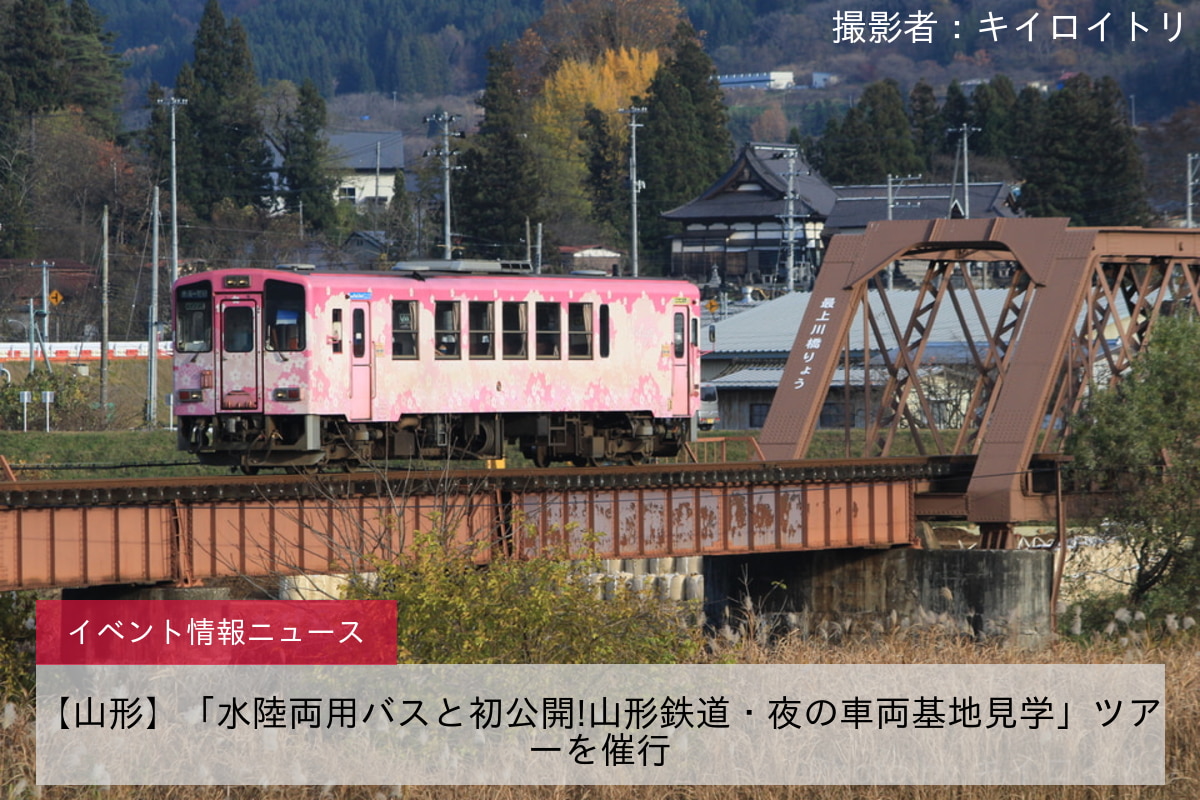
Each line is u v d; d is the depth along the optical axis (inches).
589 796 1157.7
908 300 4229.8
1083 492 2219.5
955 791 1194.0
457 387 1813.5
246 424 1716.3
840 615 2197.3
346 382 1723.7
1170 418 2145.7
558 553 1252.5
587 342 1926.7
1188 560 2139.5
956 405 3659.0
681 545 1923.0
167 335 5659.5
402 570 1217.4
